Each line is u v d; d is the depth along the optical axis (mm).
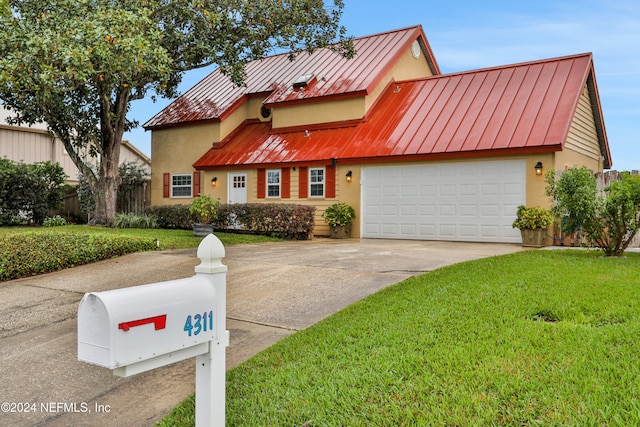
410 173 14648
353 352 4113
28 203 17984
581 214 8953
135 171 21281
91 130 17156
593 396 2986
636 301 5043
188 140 19953
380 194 15148
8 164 17469
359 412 3104
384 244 12875
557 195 9438
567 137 13680
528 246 12039
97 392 3908
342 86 17156
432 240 14266
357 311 5441
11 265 7941
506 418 2854
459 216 13883
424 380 3412
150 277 7910
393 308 5340
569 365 3465
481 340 4098
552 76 14883
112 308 2059
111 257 9672
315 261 9078
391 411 3064
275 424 3072
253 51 16375
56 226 16703
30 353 4758
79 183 19797
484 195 13492
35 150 22891
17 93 12719
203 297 2518
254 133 19359
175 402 3682
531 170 12781
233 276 7766
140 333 2172
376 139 15445
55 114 15836
